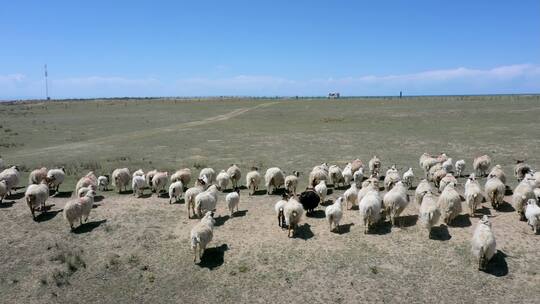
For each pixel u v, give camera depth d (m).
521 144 39.16
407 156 36.19
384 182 25.28
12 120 74.25
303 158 36.72
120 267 16.62
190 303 14.32
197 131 57.94
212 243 18.25
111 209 22.84
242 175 31.02
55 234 19.52
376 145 42.44
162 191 26.42
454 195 18.47
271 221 20.52
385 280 14.86
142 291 15.10
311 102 121.44
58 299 14.78
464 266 15.34
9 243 18.69
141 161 36.84
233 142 47.19
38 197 21.28
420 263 15.73
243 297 14.47
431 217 17.11
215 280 15.53
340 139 47.50
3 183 23.83
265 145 44.50
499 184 20.27
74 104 121.00
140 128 62.97
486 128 51.47
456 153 36.75
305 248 17.38
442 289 14.16
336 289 14.57
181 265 16.59
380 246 17.16
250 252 17.33
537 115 61.41
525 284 14.16
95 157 39.03
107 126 65.81
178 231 19.59
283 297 14.34
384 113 77.00
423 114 71.75
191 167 34.16
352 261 16.17
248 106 106.88
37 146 47.28
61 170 27.22
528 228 18.06
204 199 19.83
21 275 16.22
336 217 18.34
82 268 16.64
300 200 20.81
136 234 19.36
